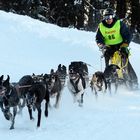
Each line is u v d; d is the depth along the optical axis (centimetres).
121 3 3234
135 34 3325
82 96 1163
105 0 3266
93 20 3312
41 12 3197
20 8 3114
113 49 1380
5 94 905
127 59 1388
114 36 1359
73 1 3158
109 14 1345
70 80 1173
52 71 1129
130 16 3300
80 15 3209
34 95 934
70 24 3231
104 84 1280
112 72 1320
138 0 3284
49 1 3206
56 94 1115
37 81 981
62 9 3181
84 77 1191
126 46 1363
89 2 3309
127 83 1425
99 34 1370
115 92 1355
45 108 1022
